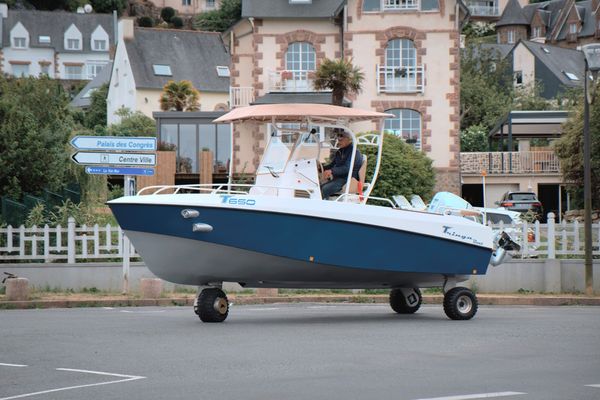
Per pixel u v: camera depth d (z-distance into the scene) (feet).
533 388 39.27
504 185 244.83
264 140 208.23
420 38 208.23
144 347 52.85
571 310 83.20
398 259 66.85
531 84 410.52
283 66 211.41
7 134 120.57
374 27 207.92
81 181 140.97
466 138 290.97
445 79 208.64
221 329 62.08
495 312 79.71
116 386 40.45
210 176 190.49
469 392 38.27
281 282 66.54
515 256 104.47
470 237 69.56
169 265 63.93
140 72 349.41
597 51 98.12
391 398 36.99
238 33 221.25
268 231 63.10
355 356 48.96
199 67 361.10
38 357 49.49
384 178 172.86
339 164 69.15
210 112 212.02
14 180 119.55
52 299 89.04
